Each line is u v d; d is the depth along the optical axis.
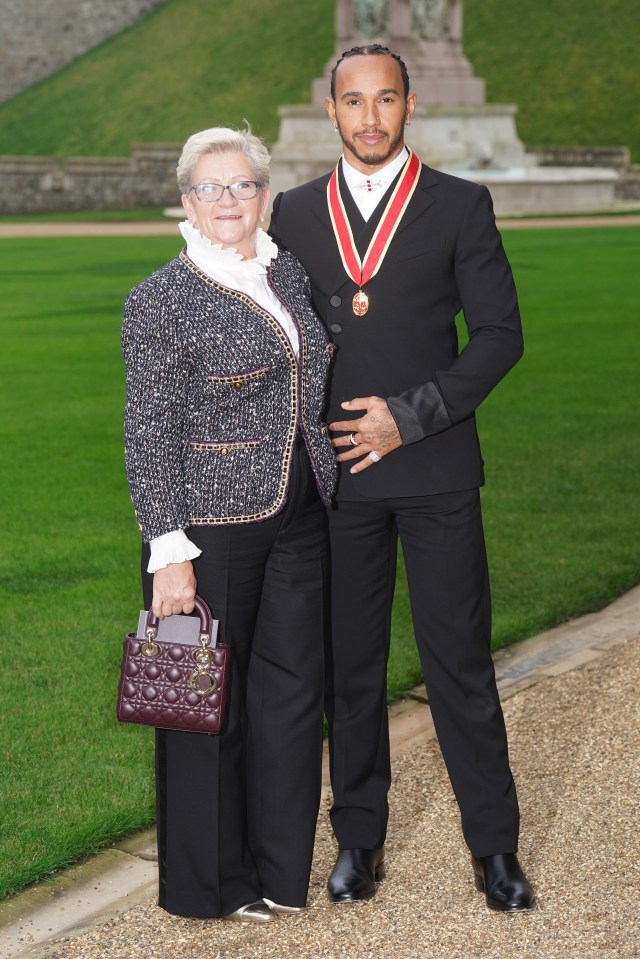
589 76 40.91
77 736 4.07
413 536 3.13
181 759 2.97
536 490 7.10
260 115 42.75
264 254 2.97
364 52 2.99
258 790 3.07
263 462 2.88
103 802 3.61
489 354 2.97
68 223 30.58
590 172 32.22
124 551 6.10
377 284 3.04
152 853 3.37
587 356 11.40
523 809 3.47
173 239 25.03
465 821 3.12
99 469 7.72
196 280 2.86
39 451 8.18
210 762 2.96
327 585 3.08
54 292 16.75
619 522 6.46
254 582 2.96
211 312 2.83
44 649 4.82
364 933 2.93
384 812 3.21
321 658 3.07
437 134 30.47
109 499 7.05
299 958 2.83
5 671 4.60
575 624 5.09
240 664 3.00
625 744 3.84
